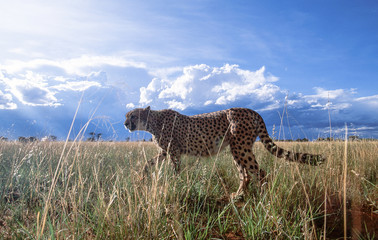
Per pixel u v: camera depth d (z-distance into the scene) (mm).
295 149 6125
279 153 4633
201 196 3838
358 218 3027
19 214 3258
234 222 3014
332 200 3588
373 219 3037
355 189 3480
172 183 3762
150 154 6973
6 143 7352
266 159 5836
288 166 4270
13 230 2652
